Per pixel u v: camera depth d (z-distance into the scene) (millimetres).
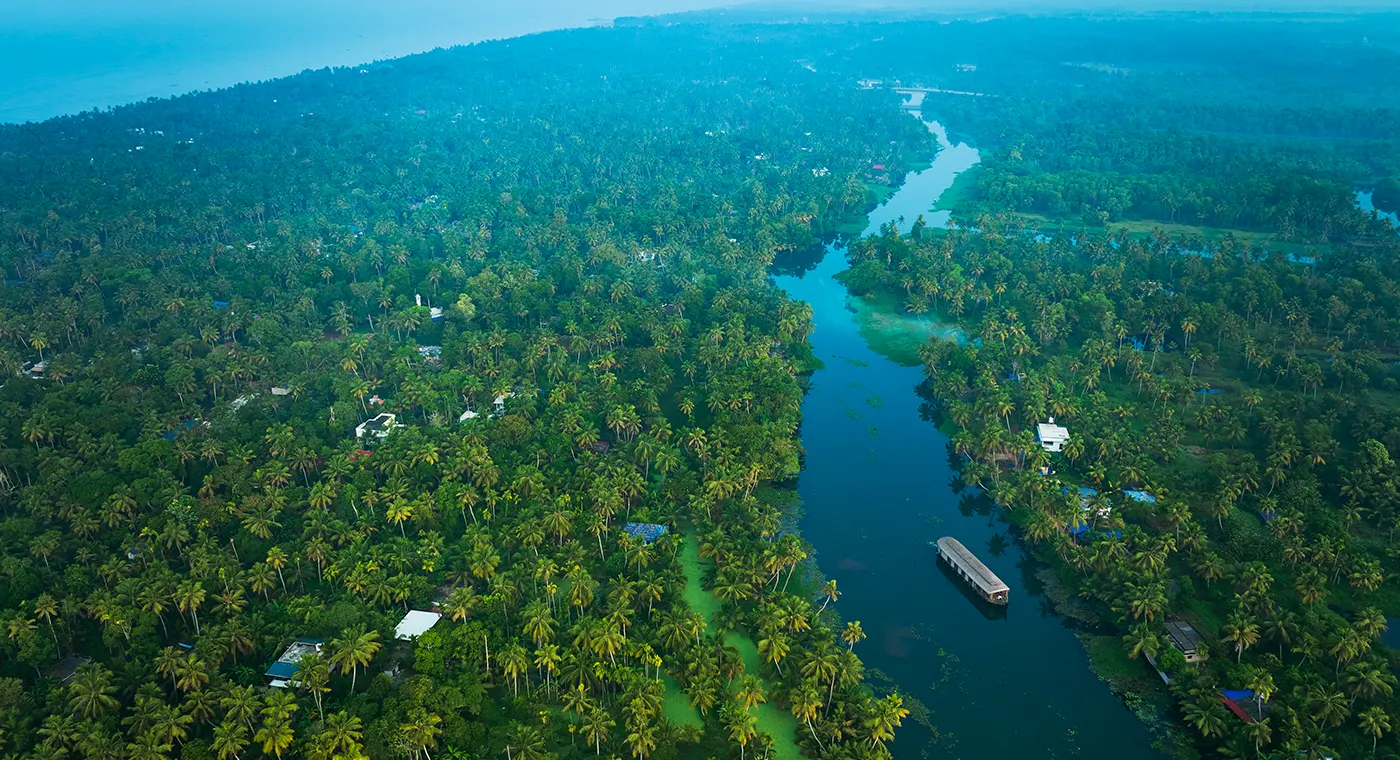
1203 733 141250
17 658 149000
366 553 173250
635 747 135250
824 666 145875
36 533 183875
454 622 158375
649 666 155375
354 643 145125
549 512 181375
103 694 135875
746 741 137625
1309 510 191750
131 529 183625
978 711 153625
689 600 174750
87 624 161625
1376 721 134250
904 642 169875
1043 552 192250
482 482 195375
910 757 144625
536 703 147750
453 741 137875
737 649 160375
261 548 180250
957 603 181125
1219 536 189000
